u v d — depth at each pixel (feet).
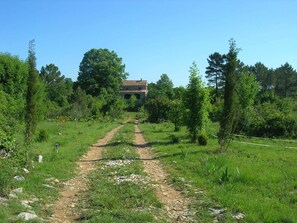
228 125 71.87
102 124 185.57
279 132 104.58
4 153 49.47
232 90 71.82
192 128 93.20
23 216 28.99
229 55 72.49
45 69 400.26
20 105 84.74
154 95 352.28
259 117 108.17
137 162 63.46
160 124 195.52
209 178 47.91
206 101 92.48
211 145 83.46
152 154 75.66
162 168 58.18
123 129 153.79
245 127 105.81
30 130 52.90
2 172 36.94
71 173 52.80
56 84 347.97
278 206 34.78
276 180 45.21
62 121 155.74
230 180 45.70
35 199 36.37
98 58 367.04
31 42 53.93
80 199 38.40
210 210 34.58
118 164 61.16
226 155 66.13
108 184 44.88
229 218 31.60
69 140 96.43
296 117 106.22
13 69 103.19
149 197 38.34
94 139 105.09
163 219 31.76
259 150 73.61
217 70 307.37
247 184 44.37
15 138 51.39
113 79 361.10
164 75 458.09
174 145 87.20
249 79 125.90
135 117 287.69
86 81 359.05
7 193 35.40
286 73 337.31
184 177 49.57
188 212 34.27
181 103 99.35
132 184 44.24
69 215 32.83
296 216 31.37
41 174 48.42
